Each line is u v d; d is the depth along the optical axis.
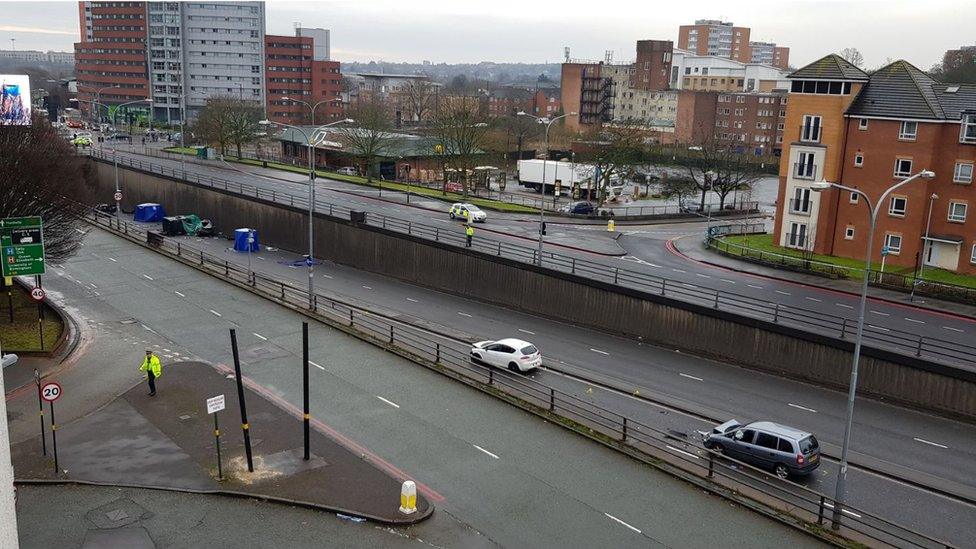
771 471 27.36
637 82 189.12
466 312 52.22
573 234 74.38
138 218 89.38
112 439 28.20
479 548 22.12
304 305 48.66
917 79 63.03
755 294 52.25
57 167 51.44
